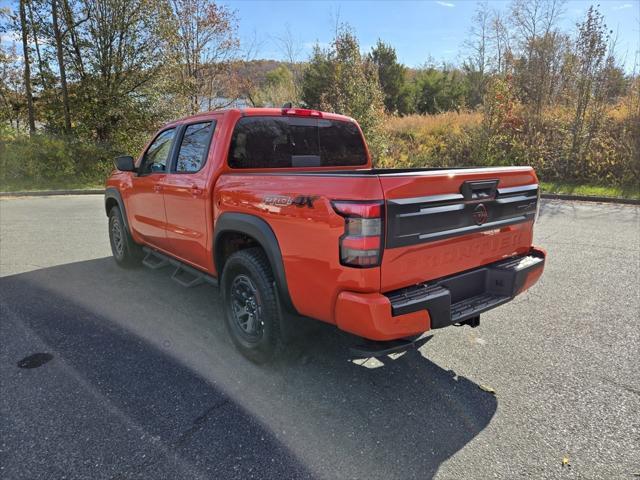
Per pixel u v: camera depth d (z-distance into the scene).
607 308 4.31
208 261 3.78
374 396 2.92
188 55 20.98
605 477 2.20
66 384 3.05
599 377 3.11
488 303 2.94
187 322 4.12
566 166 13.31
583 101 13.27
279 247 2.85
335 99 14.98
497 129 14.39
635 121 12.81
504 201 3.05
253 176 3.08
